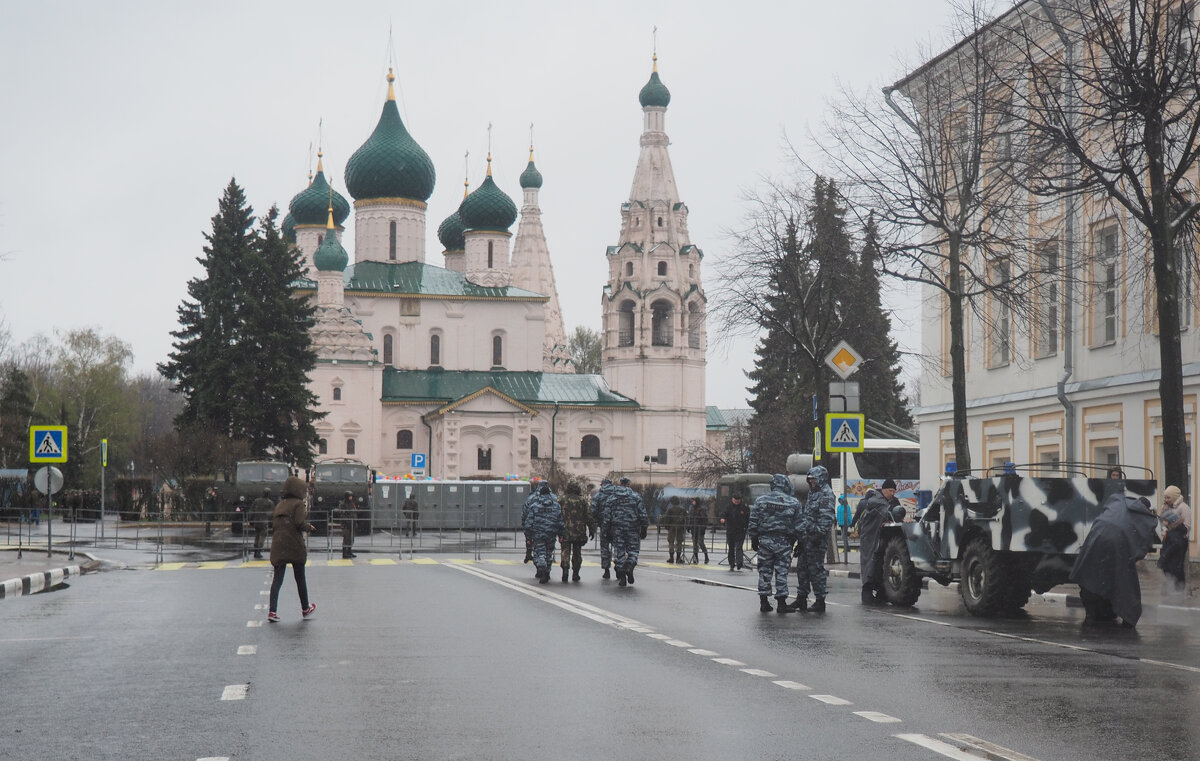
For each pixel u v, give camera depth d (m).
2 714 10.30
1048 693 11.19
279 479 55.66
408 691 11.34
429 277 116.69
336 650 14.37
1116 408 31.14
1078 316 32.66
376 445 108.31
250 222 78.19
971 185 28.81
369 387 108.50
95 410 114.25
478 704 10.62
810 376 71.81
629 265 118.25
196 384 76.94
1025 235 34.09
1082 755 8.52
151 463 75.81
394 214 116.31
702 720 9.81
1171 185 22.08
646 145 119.62
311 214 116.94
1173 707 10.45
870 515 22.23
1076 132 26.02
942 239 28.84
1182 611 19.77
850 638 15.70
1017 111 30.05
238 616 18.72
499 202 117.81
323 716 10.09
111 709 10.51
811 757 8.44
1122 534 17.50
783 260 39.16
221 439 70.12
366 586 24.89
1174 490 21.62
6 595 23.67
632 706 10.48
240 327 75.69
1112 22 22.55
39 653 14.33
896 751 8.62
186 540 46.41
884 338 68.31
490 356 116.00
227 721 9.91
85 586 25.59
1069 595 22.22
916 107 30.97
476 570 31.05
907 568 21.06
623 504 26.02
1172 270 21.89
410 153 115.94
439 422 108.88
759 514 19.75
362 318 113.31
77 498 73.81
